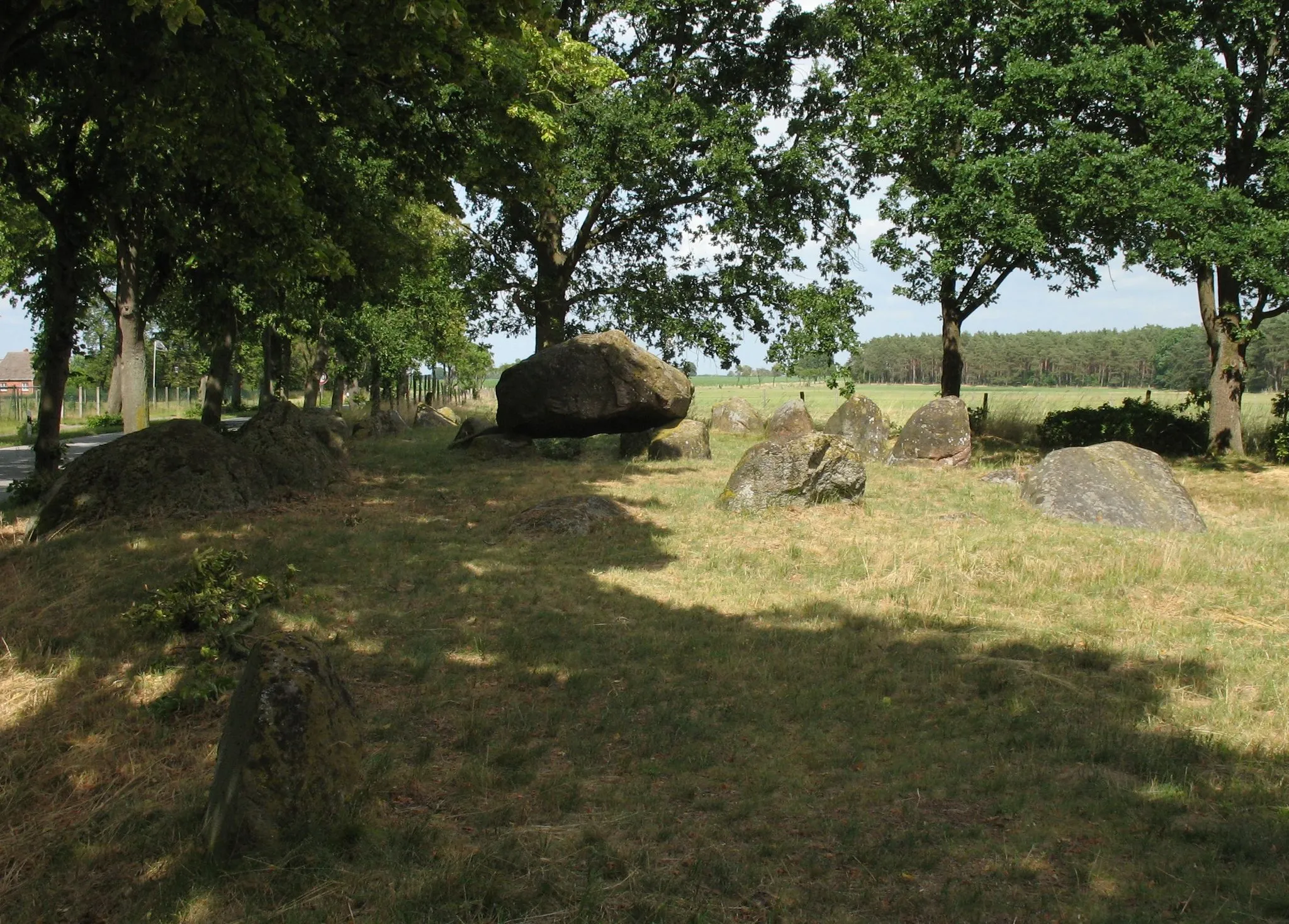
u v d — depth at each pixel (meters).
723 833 4.43
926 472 17.98
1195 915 3.64
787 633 7.78
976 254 23.89
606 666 6.95
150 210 16.09
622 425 19.88
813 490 13.26
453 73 11.92
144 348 17.09
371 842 4.27
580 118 22.64
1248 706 6.07
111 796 4.93
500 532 11.67
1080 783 4.91
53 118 14.07
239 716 4.53
